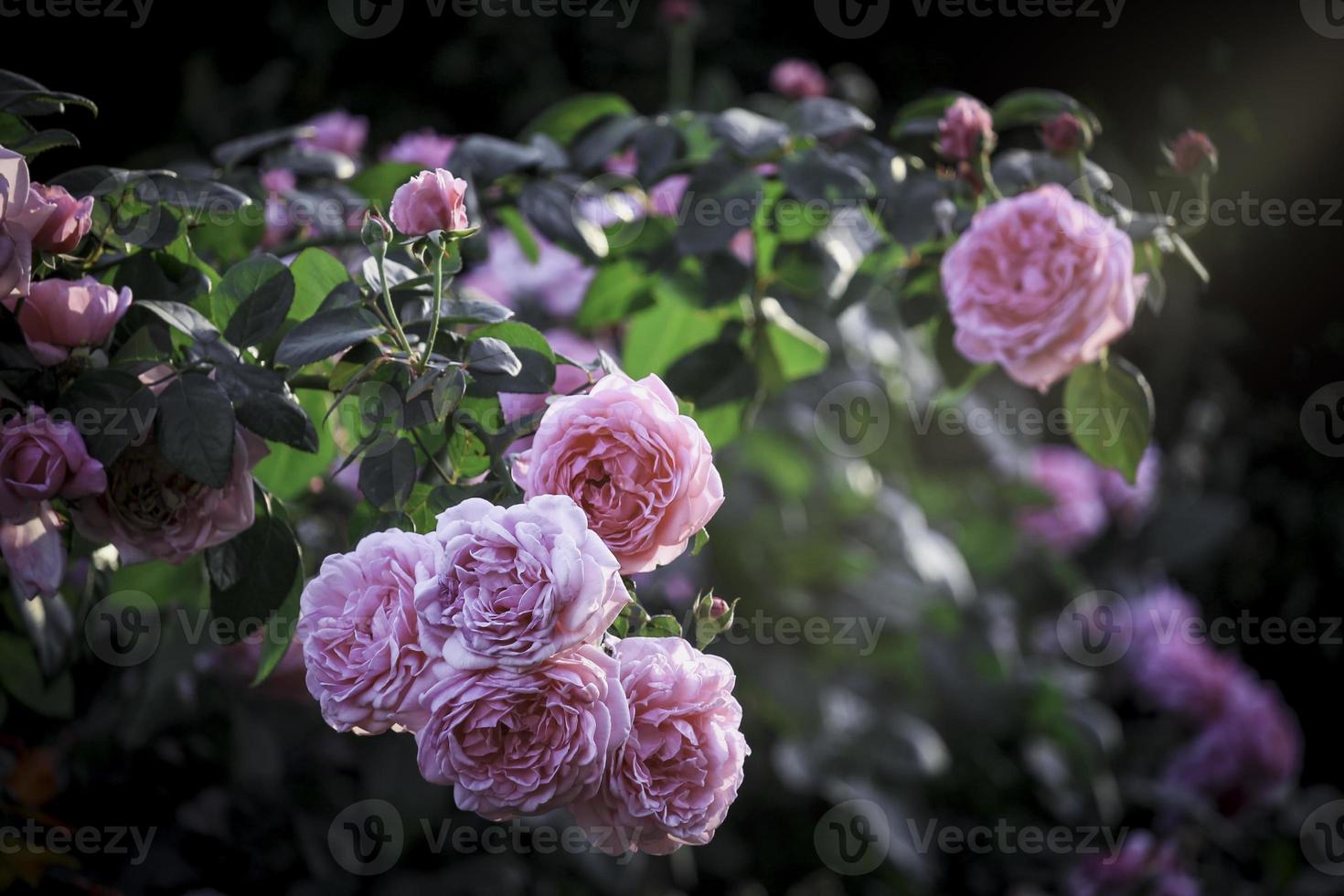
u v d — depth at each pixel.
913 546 1.95
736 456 1.89
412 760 1.61
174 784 1.44
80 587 1.22
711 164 1.20
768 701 1.84
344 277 1.04
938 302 1.23
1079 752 2.06
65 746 1.40
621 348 1.89
